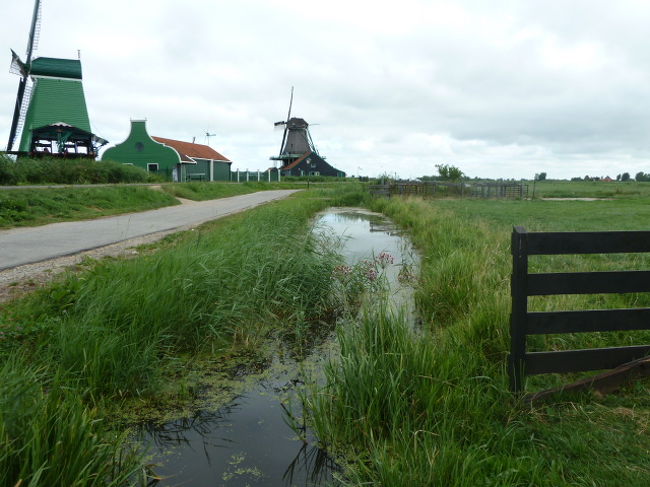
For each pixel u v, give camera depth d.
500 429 3.08
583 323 3.57
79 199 18.73
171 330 4.84
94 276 5.70
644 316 3.63
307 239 8.37
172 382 4.25
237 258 6.85
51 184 28.06
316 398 3.60
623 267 7.77
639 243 3.52
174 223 15.01
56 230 12.70
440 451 2.76
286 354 4.99
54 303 5.10
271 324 5.95
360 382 3.40
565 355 3.59
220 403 3.89
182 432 3.45
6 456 2.21
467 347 4.21
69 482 2.37
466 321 4.90
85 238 11.06
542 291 3.52
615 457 2.78
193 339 4.98
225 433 3.43
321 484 2.84
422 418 3.24
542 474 2.64
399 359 3.60
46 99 49.50
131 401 3.87
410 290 7.36
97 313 4.43
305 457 3.14
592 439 2.96
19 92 51.44
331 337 5.57
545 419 3.27
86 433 2.59
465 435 3.02
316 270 6.98
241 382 4.29
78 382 3.58
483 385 3.66
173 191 28.80
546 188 59.81
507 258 8.05
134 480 2.83
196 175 61.53
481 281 6.14
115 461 2.90
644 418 3.16
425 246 11.18
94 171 32.84
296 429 3.45
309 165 89.94
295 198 31.73
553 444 2.95
